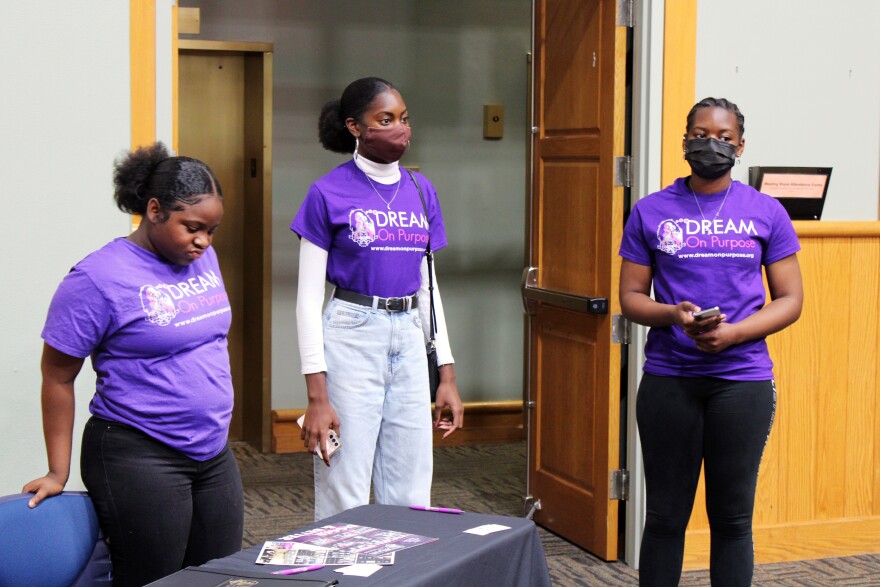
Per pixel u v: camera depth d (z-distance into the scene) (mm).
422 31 5660
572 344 4031
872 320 3836
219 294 2146
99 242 3105
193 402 2043
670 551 2746
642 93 3652
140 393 2008
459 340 5840
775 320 2615
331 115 2717
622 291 2789
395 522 1995
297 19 5488
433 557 1729
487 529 1919
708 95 3746
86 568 1990
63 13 3027
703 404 2680
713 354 2627
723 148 2613
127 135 3109
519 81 5805
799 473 3795
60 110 3043
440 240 2818
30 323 3051
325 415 2629
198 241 1993
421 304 2811
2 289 3020
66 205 3068
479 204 5812
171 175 1958
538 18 4266
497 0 5734
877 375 3857
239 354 5824
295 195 5543
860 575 3641
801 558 3807
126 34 3090
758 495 3754
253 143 5527
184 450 2043
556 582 3598
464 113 5750
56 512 1922
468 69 5734
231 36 5418
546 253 4250
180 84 5527
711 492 2711
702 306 2646
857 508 3877
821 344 3779
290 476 5109
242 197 5695
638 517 3730
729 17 3742
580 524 4000
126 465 1999
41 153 3037
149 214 1972
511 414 5902
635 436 3721
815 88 3881
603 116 3773
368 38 5594
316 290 2660
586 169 3900
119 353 1999
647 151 3646
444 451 5664
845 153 3943
